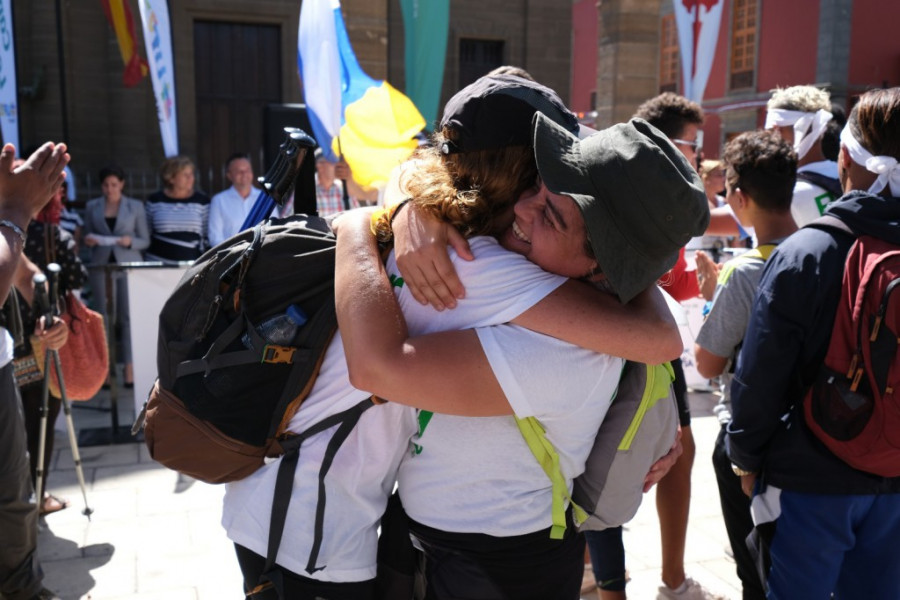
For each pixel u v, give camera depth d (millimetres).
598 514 1543
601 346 1303
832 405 1833
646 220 1224
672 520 2861
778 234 2561
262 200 1836
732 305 2461
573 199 1239
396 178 1455
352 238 1399
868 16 16922
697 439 5016
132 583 3277
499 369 1271
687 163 1277
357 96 5055
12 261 2199
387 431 1466
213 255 1519
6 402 2613
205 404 1479
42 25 12742
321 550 1453
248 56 14562
